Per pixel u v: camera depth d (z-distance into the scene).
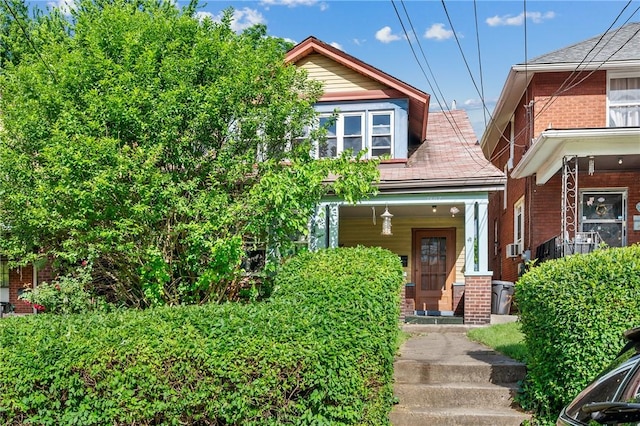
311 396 5.21
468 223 11.73
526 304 6.47
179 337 5.35
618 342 5.21
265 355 5.21
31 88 9.12
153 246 8.16
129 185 7.88
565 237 11.41
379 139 13.24
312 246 11.66
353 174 8.85
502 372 7.02
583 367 5.32
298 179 8.39
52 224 8.20
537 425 5.95
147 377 5.27
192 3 14.55
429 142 15.06
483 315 11.52
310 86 10.62
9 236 10.10
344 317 5.67
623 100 13.58
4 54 14.12
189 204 8.37
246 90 9.02
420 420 6.25
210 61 9.09
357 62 13.20
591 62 13.22
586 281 5.55
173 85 8.71
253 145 9.37
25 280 15.37
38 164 9.22
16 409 5.31
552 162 12.20
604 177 13.20
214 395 5.24
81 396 5.34
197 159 8.83
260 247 9.41
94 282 9.60
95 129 8.23
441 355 8.00
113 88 8.30
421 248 15.73
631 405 2.69
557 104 13.77
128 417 5.27
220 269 8.28
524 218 15.08
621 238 13.11
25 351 5.36
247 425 5.20
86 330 5.55
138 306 9.00
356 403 5.32
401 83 13.05
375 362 5.65
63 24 14.64
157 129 8.45
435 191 11.76
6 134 9.37
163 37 9.23
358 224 15.96
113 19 9.27
